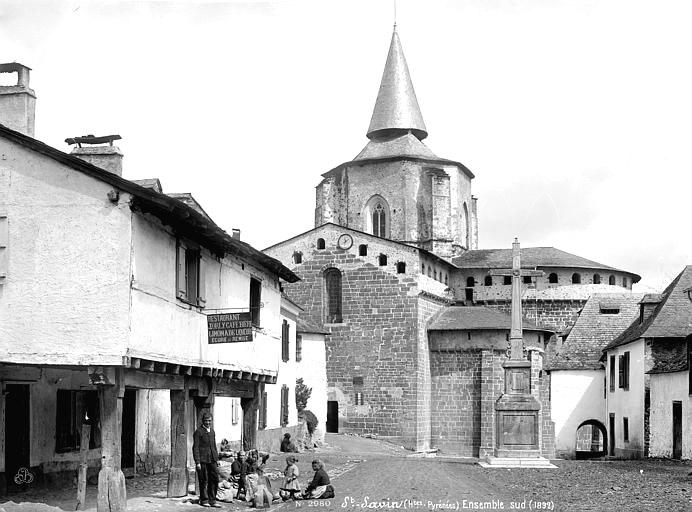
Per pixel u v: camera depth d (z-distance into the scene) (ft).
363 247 218.38
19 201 70.38
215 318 84.38
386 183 257.55
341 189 263.29
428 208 254.68
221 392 91.91
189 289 82.89
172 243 77.36
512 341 123.95
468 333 216.74
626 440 168.76
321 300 220.02
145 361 71.26
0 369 78.54
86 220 69.56
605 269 251.39
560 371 200.75
